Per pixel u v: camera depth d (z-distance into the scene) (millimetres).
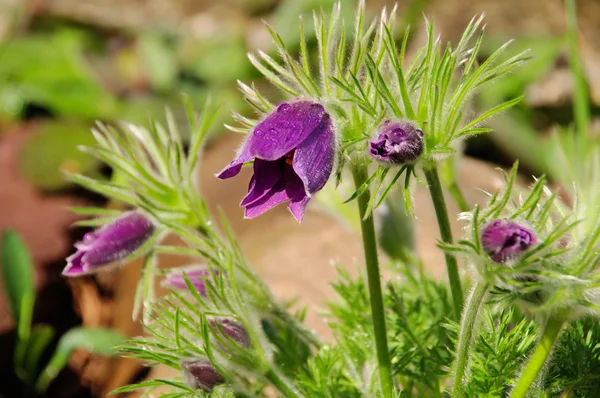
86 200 1055
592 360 572
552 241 495
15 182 1063
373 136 513
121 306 902
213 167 955
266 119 516
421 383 608
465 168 905
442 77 522
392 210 637
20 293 847
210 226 604
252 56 541
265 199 515
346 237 800
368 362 604
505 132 993
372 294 552
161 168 604
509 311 569
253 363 556
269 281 778
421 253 768
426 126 526
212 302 560
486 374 554
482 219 508
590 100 1064
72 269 587
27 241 967
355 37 536
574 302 506
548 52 1092
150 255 594
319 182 510
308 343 636
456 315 570
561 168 794
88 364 868
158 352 560
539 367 520
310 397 586
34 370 861
